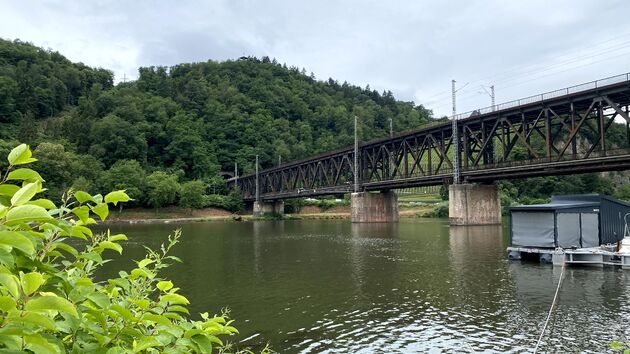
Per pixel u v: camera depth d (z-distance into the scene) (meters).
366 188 89.88
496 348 12.06
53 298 2.02
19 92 173.25
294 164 117.81
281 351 12.18
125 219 110.69
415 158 79.31
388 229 65.50
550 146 54.72
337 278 23.17
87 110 166.50
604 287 19.20
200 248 39.38
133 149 144.25
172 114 188.12
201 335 3.40
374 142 88.94
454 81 68.56
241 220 113.81
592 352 11.51
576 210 28.09
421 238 47.50
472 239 44.66
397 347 12.34
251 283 21.89
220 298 18.61
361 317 15.45
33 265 2.54
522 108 58.81
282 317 15.55
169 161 160.62
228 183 163.75
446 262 28.42
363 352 12.02
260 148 182.38
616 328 13.45
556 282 20.64
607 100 48.69
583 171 52.03
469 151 70.31
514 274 23.19
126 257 31.02
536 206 28.80
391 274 24.20
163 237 52.16
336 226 78.38
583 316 14.80
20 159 2.49
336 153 100.19
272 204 133.50
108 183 113.69
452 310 16.09
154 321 3.27
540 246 28.08
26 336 2.02
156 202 115.25
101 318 2.93
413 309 16.38
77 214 3.00
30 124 135.88
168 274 24.73
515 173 58.78
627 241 25.28
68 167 109.75
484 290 19.36
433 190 183.50
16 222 2.19
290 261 30.17
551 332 13.23
